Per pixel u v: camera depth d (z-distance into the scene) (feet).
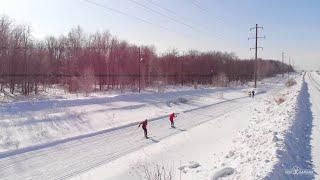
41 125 74.13
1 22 162.61
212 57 315.99
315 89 189.26
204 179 36.83
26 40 169.58
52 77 206.28
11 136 63.57
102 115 93.40
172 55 268.41
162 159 51.44
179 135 73.00
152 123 89.40
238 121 89.66
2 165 48.75
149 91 182.80
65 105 104.83
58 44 245.86
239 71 345.10
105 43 217.15
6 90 161.27
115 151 58.80
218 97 171.42
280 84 322.14
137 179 41.75
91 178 43.73
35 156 54.03
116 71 203.72
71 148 60.13
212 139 65.41
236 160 40.55
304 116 75.25
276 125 58.34
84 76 167.94
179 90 191.31
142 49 225.35
